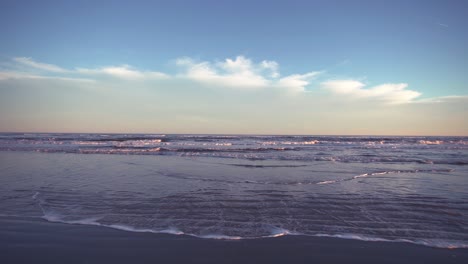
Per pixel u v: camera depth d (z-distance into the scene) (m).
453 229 4.27
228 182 7.96
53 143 25.12
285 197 6.23
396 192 6.79
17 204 5.41
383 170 10.56
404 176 9.21
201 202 5.74
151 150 18.42
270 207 5.42
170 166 11.30
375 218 4.78
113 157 14.85
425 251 3.52
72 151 17.80
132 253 3.41
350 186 7.52
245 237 3.92
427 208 5.39
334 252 3.50
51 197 6.00
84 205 5.42
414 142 32.12
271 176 9.02
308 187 7.35
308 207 5.44
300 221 4.61
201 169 10.51
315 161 13.52
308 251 3.51
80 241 3.71
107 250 3.47
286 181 8.16
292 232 4.11
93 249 3.49
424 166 11.88
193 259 3.29
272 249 3.56
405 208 5.39
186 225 4.36
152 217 4.74
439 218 4.79
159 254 3.39
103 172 9.61
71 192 6.51
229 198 6.09
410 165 12.20
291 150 20.23
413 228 4.30
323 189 7.11
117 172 9.63
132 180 8.16
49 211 4.98
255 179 8.46
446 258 3.34
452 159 14.51
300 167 11.27
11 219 4.53
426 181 8.32
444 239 3.89
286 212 5.10
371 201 5.92
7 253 3.35
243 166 11.45
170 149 18.81
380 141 33.09
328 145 26.53
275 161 13.45
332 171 10.20
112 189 6.90
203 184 7.64
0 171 9.69
